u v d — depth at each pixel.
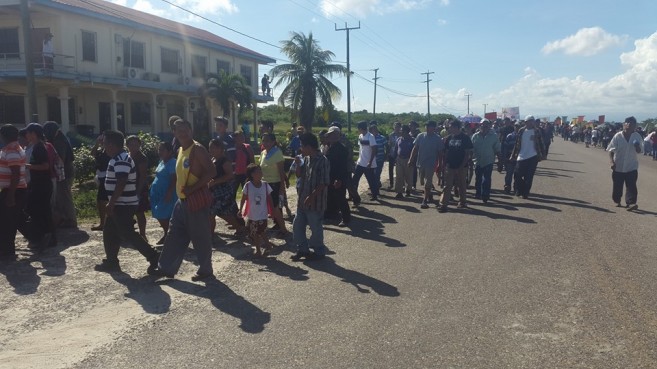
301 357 4.55
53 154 8.62
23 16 17.12
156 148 19.39
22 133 8.66
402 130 14.09
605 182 17.75
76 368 4.39
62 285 6.53
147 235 9.36
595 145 47.16
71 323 5.36
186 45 34.66
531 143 13.77
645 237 9.04
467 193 15.02
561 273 6.93
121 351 4.71
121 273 7.04
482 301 5.89
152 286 6.53
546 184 17.09
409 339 4.90
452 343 4.82
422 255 7.96
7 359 4.56
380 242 8.87
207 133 36.94
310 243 7.75
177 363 4.46
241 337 4.98
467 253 8.04
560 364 4.41
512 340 4.88
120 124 31.31
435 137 12.21
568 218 10.85
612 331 5.07
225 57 38.91
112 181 6.74
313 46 39.66
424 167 12.29
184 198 6.62
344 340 4.89
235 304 5.89
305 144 7.57
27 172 8.01
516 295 6.09
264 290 6.37
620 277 6.75
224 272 7.12
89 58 27.70
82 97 28.72
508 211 11.82
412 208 12.41
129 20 29.20
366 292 6.25
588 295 6.08
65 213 9.55
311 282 6.67
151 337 5.00
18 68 25.89
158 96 33.44
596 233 9.37
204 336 5.02
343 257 7.90
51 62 25.08
